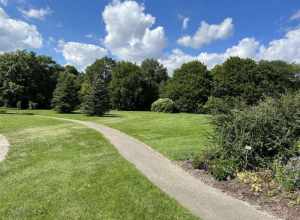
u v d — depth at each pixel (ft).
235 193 22.33
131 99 175.32
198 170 28.32
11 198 21.16
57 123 79.00
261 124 27.68
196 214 18.66
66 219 17.76
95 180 25.00
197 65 164.55
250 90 144.05
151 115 100.27
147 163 31.63
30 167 30.07
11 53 176.76
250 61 154.40
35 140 48.34
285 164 25.16
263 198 21.03
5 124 74.69
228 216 18.40
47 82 188.24
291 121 28.35
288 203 19.81
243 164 26.58
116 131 60.23
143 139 48.55
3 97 164.66
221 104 31.24
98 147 41.27
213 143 31.12
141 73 186.29
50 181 24.89
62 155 35.81
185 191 22.89
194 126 61.26
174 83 165.37
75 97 127.95
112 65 223.30
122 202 20.26
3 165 31.40
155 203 20.12
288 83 153.17
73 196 21.35
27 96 173.37
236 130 28.25
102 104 104.68
